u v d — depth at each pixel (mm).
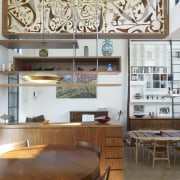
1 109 5137
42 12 5035
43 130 4418
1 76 5145
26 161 2645
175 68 8758
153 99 8656
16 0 5039
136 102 8688
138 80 8672
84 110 8867
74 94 8914
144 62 8656
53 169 2365
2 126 4414
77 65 5891
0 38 4930
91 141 4406
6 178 2125
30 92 8883
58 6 5051
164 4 5094
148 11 5098
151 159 6527
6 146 3324
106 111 8516
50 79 3516
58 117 8883
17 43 4871
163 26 5094
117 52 8836
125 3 5094
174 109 8773
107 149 4398
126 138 7484
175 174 5270
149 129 7609
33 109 8906
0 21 4961
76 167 2426
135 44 8648
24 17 5031
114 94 8922
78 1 5066
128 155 6969
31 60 5648
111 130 4402
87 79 8883
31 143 4406
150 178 5008
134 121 8391
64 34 5047
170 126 8344
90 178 2232
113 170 4391
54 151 3078
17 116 7648
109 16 5070
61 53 8750
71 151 3078
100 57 5141
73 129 4426
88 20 5051
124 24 5070
